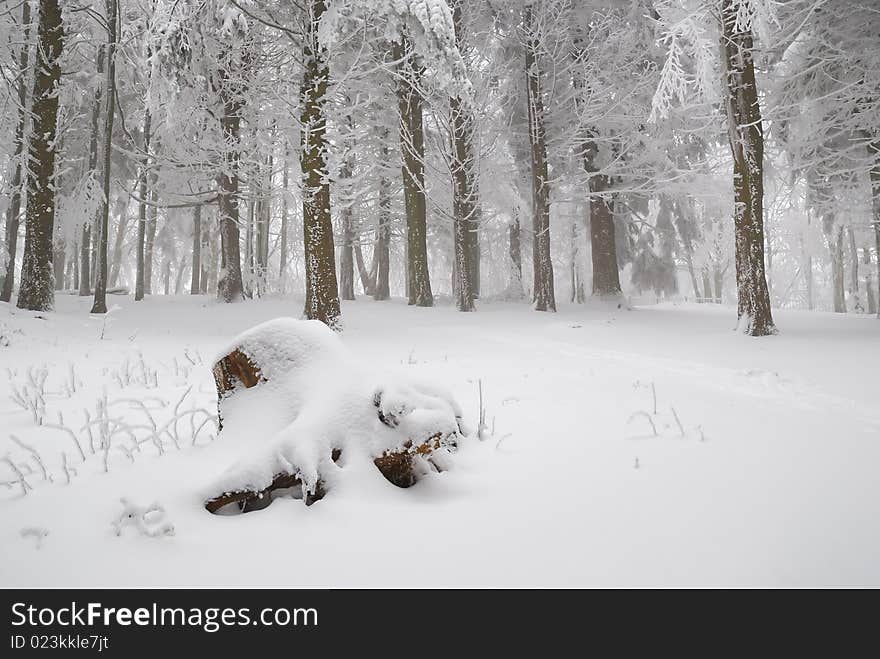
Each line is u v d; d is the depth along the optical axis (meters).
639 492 3.47
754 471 3.88
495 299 23.42
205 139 18.31
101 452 4.03
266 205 25.61
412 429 3.46
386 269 25.14
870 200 16.16
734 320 16.47
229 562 2.54
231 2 12.84
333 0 11.64
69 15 17.03
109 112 16.03
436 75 12.06
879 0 14.30
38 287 13.61
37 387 6.25
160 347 10.77
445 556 2.61
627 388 7.24
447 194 21.78
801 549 2.69
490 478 3.76
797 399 6.53
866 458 4.17
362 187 23.16
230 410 3.93
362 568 2.50
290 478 3.25
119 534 2.72
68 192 22.91
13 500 3.11
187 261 41.69
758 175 12.66
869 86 14.15
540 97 19.05
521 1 18.67
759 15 10.46
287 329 4.01
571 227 29.20
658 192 20.20
